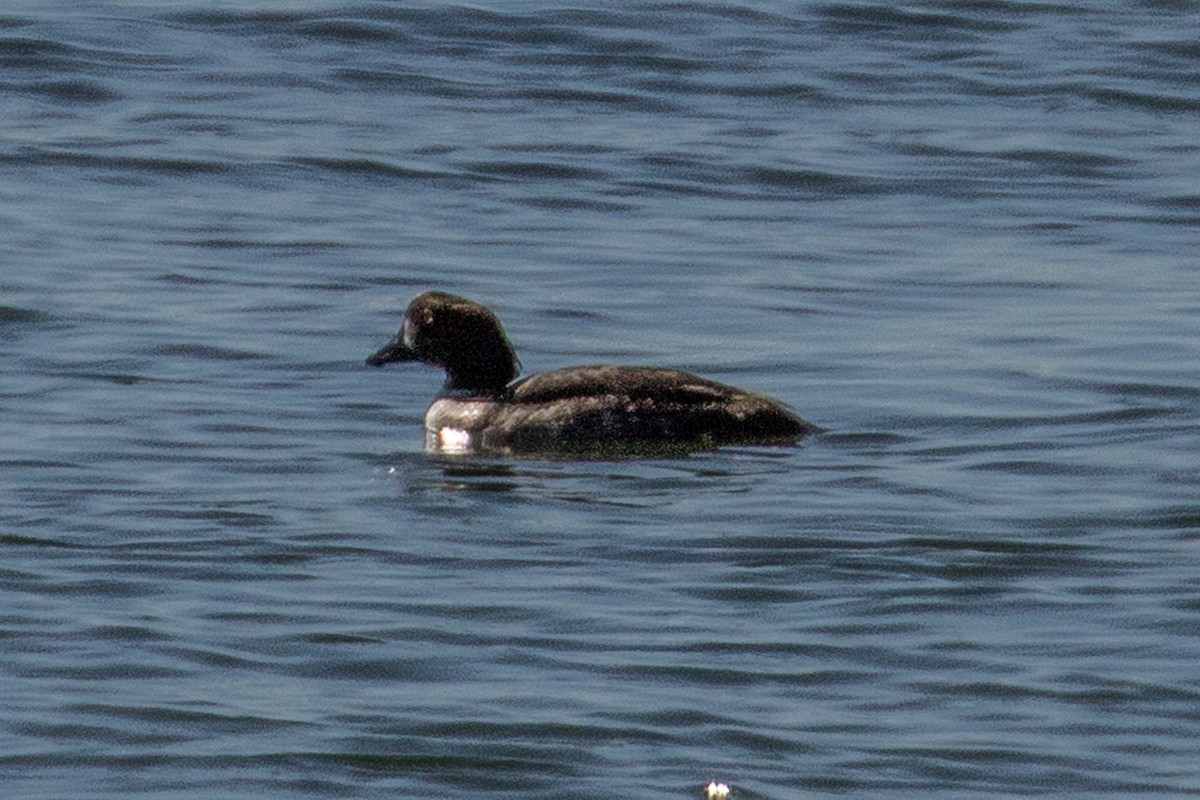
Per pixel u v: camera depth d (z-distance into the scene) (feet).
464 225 74.90
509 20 95.45
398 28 94.43
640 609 41.91
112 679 38.42
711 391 53.98
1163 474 50.11
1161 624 41.04
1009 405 56.24
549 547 45.34
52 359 59.36
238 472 50.67
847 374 59.41
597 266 70.59
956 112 88.12
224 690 38.09
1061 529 46.32
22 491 48.62
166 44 92.38
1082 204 78.64
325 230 73.77
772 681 38.63
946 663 39.34
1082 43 95.20
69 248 70.54
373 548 45.32
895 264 71.26
